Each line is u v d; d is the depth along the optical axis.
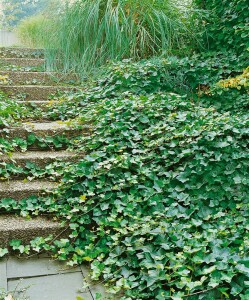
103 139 3.42
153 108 3.73
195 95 4.57
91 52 5.21
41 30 6.03
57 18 5.59
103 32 5.27
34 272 2.50
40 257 2.69
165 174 3.14
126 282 2.33
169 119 3.55
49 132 3.64
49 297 2.25
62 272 2.53
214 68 4.73
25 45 7.50
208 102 4.47
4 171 3.19
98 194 2.98
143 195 2.96
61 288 2.35
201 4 5.75
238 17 4.96
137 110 3.69
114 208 2.88
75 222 2.87
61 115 4.21
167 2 5.55
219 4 5.37
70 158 3.42
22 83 4.99
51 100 4.49
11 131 3.55
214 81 4.61
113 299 2.26
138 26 5.16
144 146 3.36
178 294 2.14
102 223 2.77
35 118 4.14
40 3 6.16
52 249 2.70
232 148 3.22
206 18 5.36
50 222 2.87
